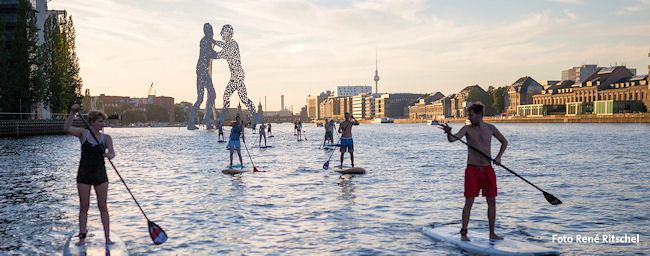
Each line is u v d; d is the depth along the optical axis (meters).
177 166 18.61
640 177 14.09
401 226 7.87
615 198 10.44
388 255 6.23
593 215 8.67
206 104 103.00
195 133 82.56
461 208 9.41
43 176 15.09
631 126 87.38
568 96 157.12
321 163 19.61
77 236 7.02
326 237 7.16
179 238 7.12
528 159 20.95
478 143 6.75
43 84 65.25
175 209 9.39
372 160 20.95
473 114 6.73
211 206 9.70
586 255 6.26
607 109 126.12
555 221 8.20
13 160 21.42
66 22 77.06
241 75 91.00
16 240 7.00
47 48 72.00
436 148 30.20
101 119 6.43
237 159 21.98
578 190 11.60
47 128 66.06
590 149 27.06
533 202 9.98
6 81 61.44
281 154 25.38
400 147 31.58
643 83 125.12
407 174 15.29
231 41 91.38
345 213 8.95
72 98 76.25
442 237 6.95
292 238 7.11
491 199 6.79
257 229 7.68
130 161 21.36
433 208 9.42
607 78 143.88
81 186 6.40
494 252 6.21
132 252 6.38
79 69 78.62
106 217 6.60
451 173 15.55
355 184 12.92
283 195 11.09
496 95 182.12
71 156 23.98
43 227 7.87
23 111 64.44
